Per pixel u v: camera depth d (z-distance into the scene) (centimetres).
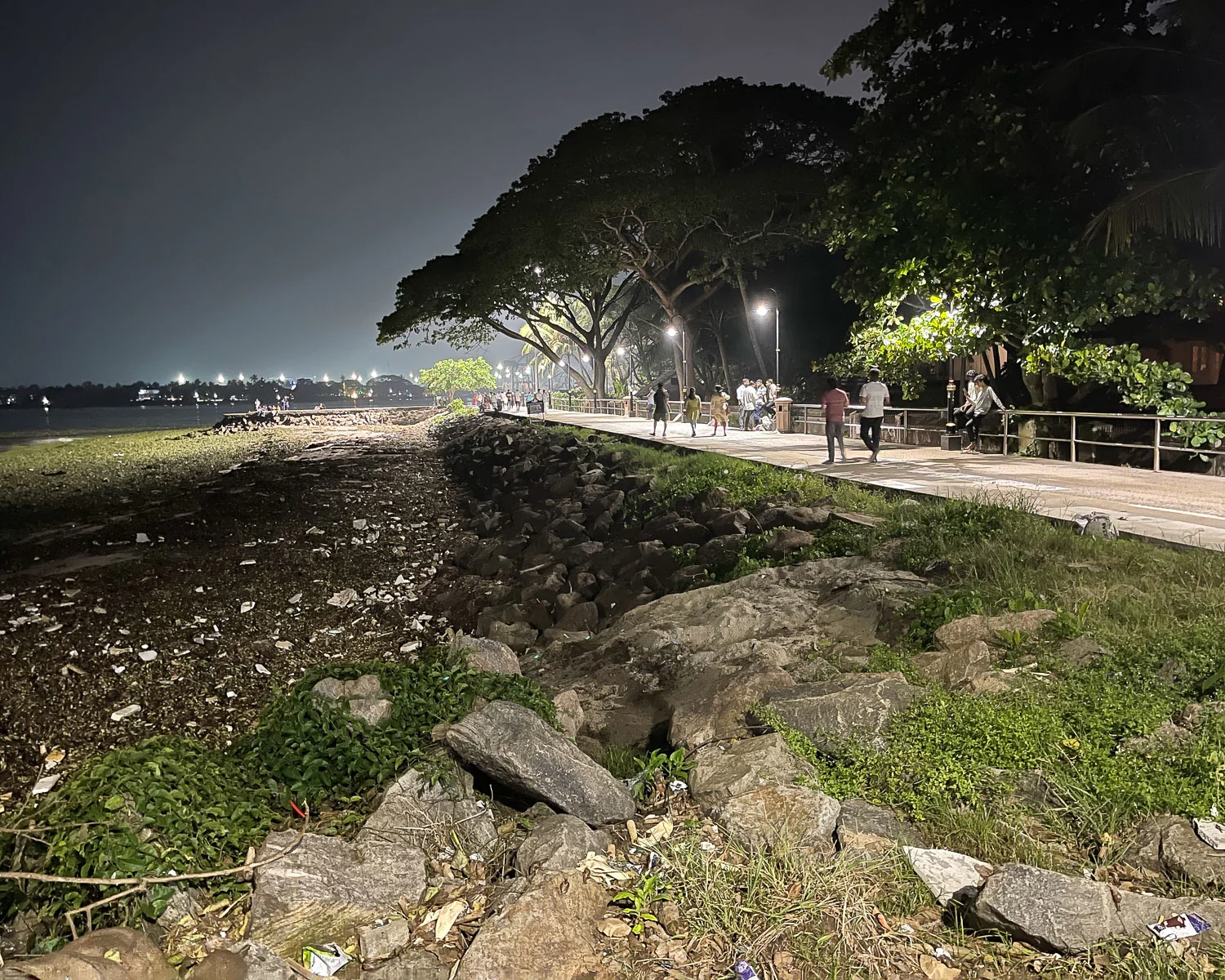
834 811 448
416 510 2338
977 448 2025
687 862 414
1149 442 1698
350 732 550
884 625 780
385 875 411
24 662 1057
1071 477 1462
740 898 394
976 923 373
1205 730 489
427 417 8581
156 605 1316
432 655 1032
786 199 3884
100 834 399
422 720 576
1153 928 355
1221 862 386
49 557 1695
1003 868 381
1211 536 895
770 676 628
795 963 359
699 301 4625
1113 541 887
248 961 347
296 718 559
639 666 816
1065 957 351
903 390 2358
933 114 1720
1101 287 1549
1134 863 411
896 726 531
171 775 459
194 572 1525
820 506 1263
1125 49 1536
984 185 1600
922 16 1739
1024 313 1736
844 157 4038
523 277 4650
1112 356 1750
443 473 3481
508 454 3238
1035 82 1571
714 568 1184
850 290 1977
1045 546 898
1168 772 463
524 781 486
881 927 377
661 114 4009
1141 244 1534
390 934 381
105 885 371
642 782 545
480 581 1462
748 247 4066
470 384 8831
